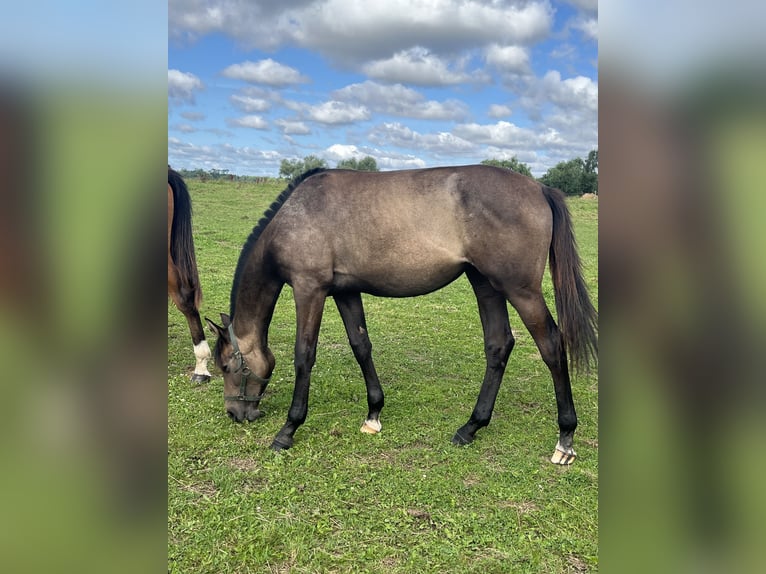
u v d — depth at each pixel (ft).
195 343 17.40
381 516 10.20
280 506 10.51
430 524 10.02
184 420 14.53
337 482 11.44
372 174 13.17
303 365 13.15
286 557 9.02
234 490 11.09
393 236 12.51
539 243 11.92
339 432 14.01
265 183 89.40
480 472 11.97
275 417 14.96
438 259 12.48
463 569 8.74
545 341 12.21
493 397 13.34
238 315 14.33
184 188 17.24
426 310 28.12
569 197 68.59
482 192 11.99
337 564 8.87
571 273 11.92
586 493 11.09
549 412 15.52
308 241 13.04
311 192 13.26
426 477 11.69
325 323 25.07
